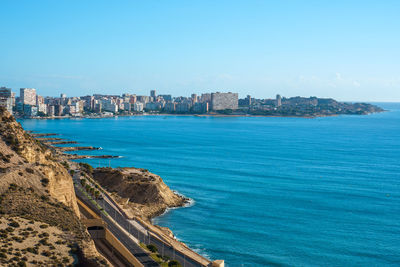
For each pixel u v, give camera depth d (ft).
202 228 420.77
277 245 376.68
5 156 333.62
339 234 404.98
